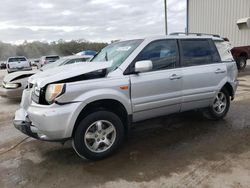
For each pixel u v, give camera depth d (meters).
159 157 3.93
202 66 4.96
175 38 4.71
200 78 4.89
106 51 4.99
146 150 4.20
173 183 3.20
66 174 3.55
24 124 3.87
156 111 4.43
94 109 3.87
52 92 3.54
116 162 3.83
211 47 5.24
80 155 3.81
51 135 3.56
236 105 6.88
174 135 4.82
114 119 3.96
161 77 4.35
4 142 4.86
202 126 5.25
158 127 5.29
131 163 3.77
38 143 4.70
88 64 4.08
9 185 3.32
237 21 19.25
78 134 3.72
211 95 5.14
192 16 22.73
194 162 3.71
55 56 24.55
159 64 4.43
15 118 4.14
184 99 4.71
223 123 5.40
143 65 3.94
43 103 3.67
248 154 3.91
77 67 3.97
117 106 4.09
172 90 4.52
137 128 5.26
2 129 5.67
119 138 4.06
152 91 4.27
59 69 4.13
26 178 3.48
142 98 4.19
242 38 19.27
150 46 4.37
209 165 3.61
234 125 5.26
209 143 4.38
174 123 5.50
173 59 4.62
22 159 4.07
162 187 3.12
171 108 4.61
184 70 4.68
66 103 3.58
